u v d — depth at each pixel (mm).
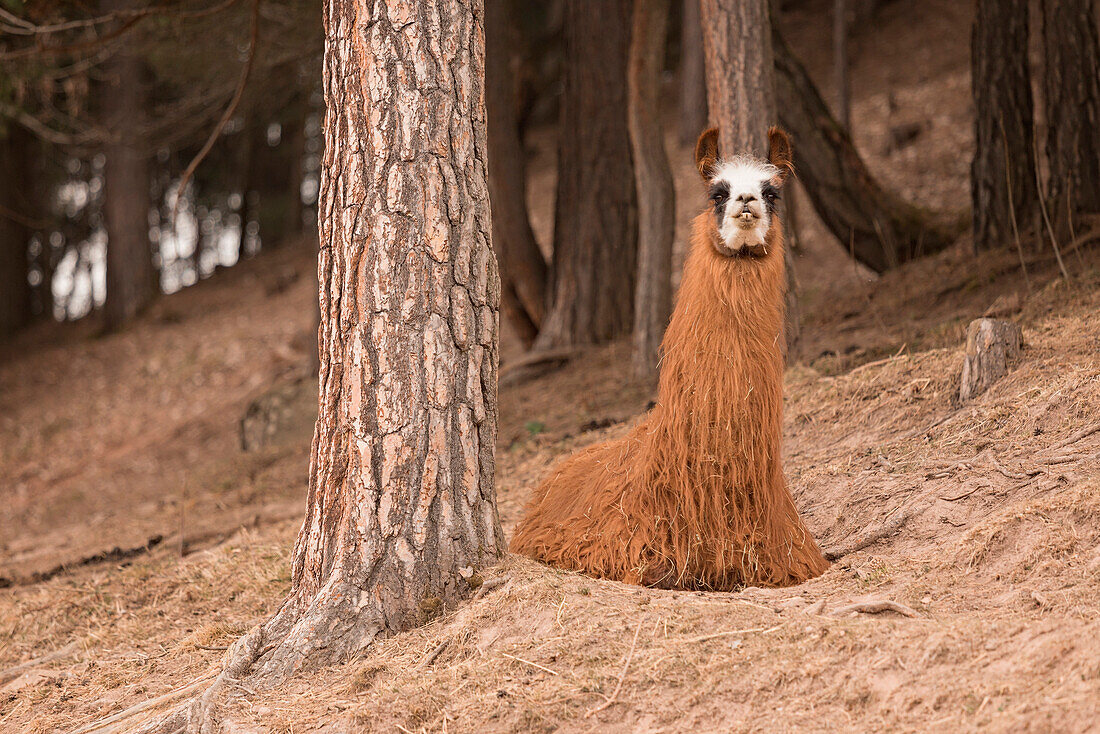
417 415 5703
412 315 5711
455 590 5762
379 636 5578
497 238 18781
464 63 5887
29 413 27562
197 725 5012
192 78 22297
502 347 22047
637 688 4602
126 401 26391
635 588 5699
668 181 14297
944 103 25828
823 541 6926
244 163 44125
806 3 41906
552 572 5902
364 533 5668
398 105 5719
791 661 4516
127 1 21234
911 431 8273
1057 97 12984
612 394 14359
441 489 5750
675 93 38656
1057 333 8672
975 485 6594
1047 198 13406
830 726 4082
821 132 15797
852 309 14531
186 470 20562
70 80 18625
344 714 4828
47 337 36062
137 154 32719
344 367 5781
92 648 7543
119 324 33312
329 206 5918
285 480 15141
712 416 5844
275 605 7676
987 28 13820
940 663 4238
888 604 4984
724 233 5805
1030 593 4883
